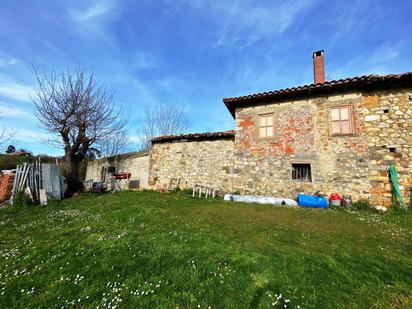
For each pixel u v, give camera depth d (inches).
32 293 115.3
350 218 255.6
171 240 183.9
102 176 650.8
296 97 383.9
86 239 191.0
